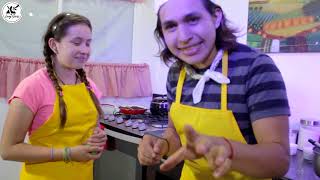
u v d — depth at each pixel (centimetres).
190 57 80
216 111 81
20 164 225
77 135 130
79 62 132
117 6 253
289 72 162
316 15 147
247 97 76
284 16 160
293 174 109
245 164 59
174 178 150
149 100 266
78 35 129
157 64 256
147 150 85
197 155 55
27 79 125
